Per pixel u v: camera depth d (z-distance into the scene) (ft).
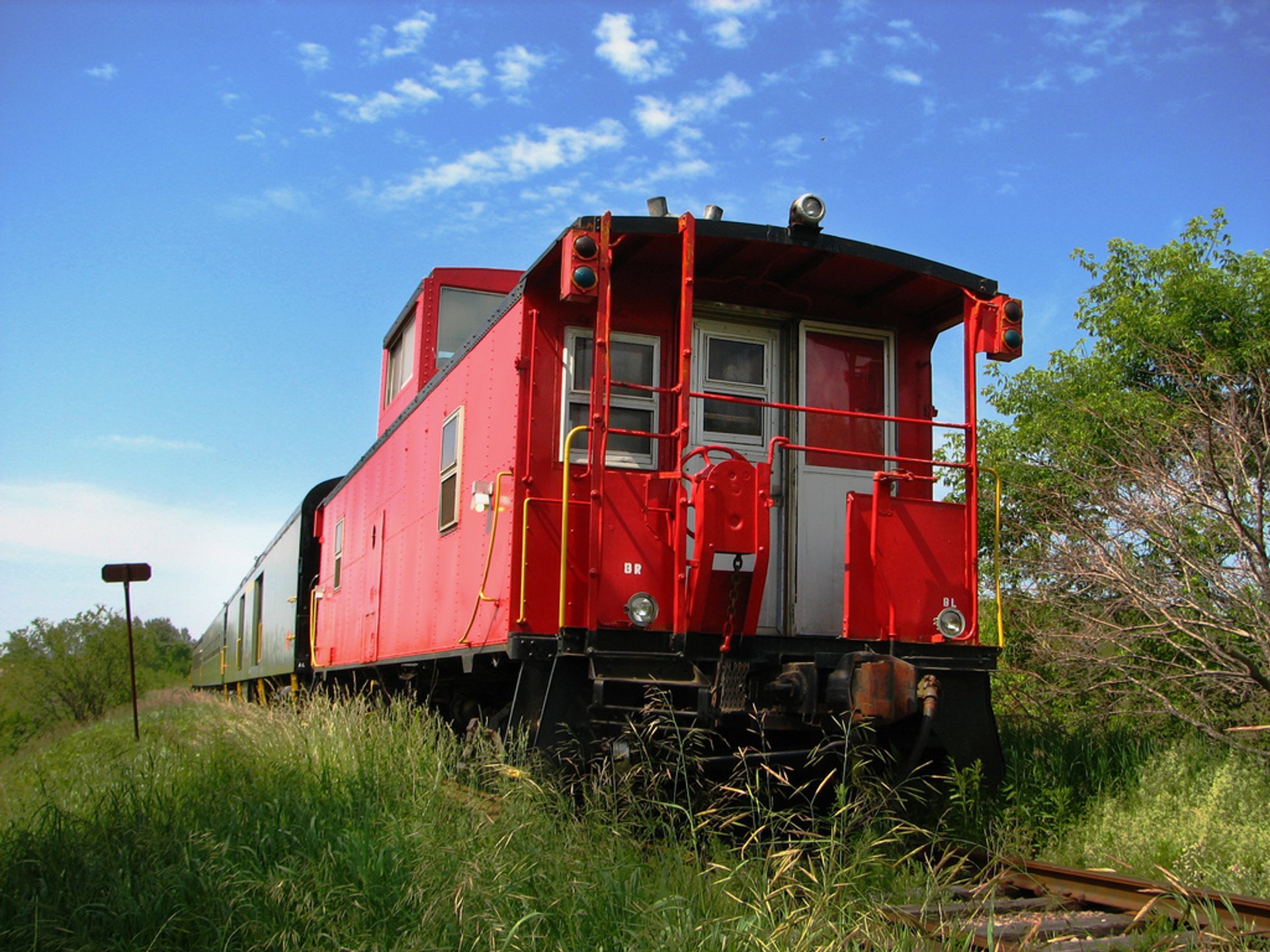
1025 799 23.03
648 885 15.06
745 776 20.18
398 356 44.24
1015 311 23.35
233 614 81.61
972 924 14.60
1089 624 29.30
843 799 18.42
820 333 25.11
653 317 23.84
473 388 26.61
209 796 19.98
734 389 24.30
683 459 20.47
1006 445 36.32
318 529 50.70
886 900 16.44
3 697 138.92
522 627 21.53
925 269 23.24
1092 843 20.88
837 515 24.47
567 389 22.85
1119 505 29.14
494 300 39.68
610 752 20.10
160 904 14.42
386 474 36.58
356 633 39.73
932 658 22.06
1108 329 39.34
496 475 23.76
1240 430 27.68
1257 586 26.53
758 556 20.24
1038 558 32.12
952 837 21.12
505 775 19.35
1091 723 29.73
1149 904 14.55
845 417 24.95
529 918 13.35
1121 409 33.76
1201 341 36.35
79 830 18.61
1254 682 26.08
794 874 16.17
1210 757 24.76
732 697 20.65
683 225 20.71
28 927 13.98
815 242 22.35
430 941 12.98
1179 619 26.76
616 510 21.16
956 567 22.85
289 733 24.90
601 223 20.66
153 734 39.45
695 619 20.36
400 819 17.90
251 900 14.43
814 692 20.40
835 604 24.14
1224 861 18.83
